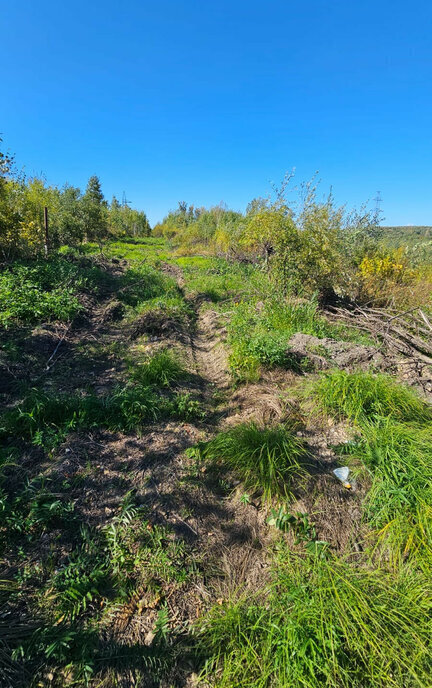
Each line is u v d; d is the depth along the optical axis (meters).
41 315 6.32
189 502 2.82
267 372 4.83
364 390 3.87
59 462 3.06
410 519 2.59
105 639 1.97
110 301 8.36
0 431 3.24
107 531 2.51
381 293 8.03
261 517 2.78
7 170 9.54
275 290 7.66
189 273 13.20
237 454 3.16
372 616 1.96
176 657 1.94
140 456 3.26
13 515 2.47
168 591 2.23
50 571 2.23
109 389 4.42
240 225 14.98
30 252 10.91
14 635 1.90
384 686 1.78
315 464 3.18
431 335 5.92
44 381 4.50
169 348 5.95
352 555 2.48
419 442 3.13
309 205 7.39
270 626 1.99
